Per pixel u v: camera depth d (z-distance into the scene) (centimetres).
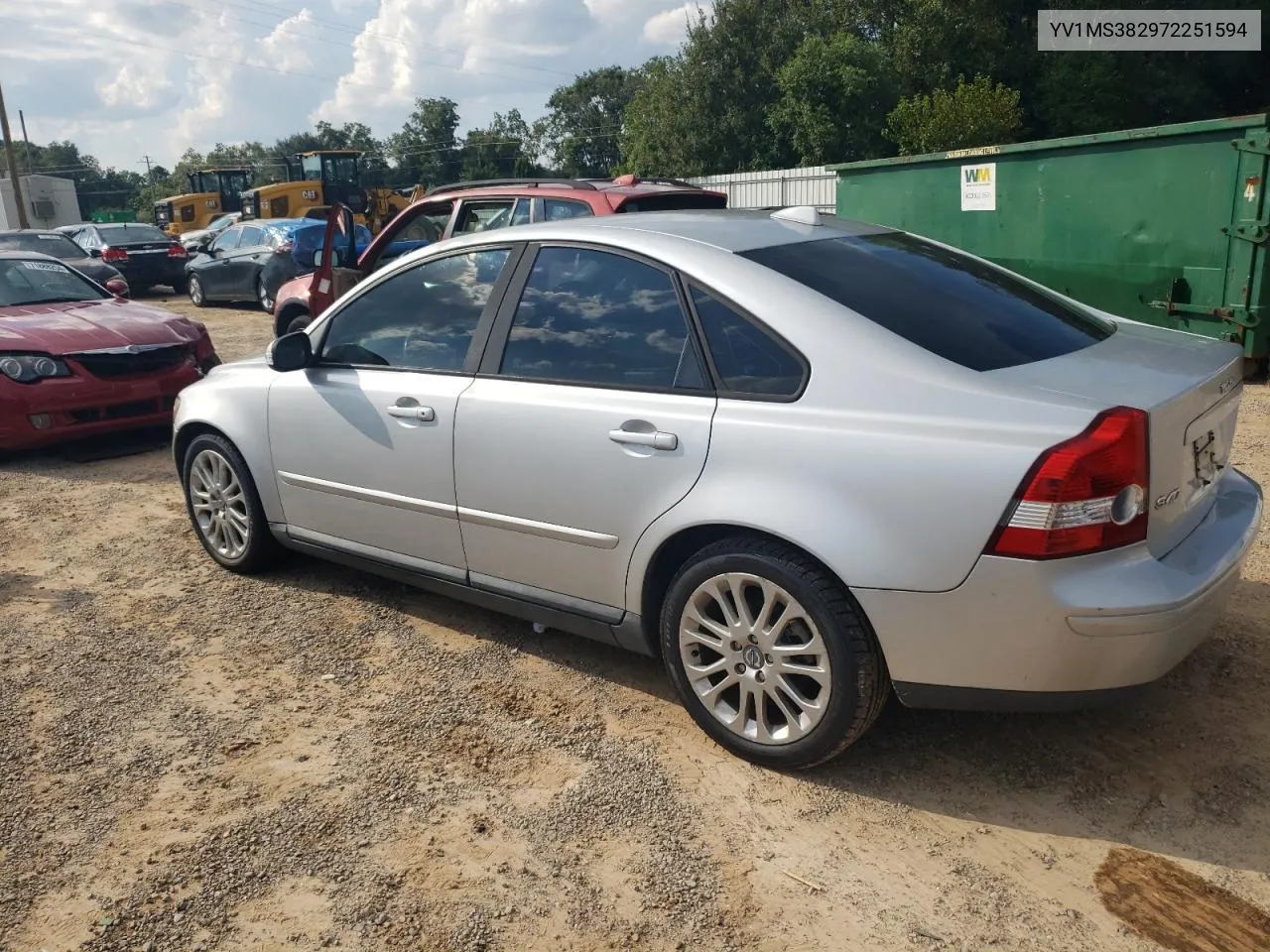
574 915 264
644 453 327
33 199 4559
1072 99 2848
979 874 275
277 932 261
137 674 400
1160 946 247
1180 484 291
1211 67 2956
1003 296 352
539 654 411
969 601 274
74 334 745
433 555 405
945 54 3039
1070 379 287
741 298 320
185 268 2069
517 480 362
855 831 294
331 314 443
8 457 755
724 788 316
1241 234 835
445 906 269
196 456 501
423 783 323
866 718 301
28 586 495
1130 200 919
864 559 284
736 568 312
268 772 331
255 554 489
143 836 300
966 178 1077
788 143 3369
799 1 3628
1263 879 268
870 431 286
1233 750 325
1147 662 274
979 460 269
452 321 396
